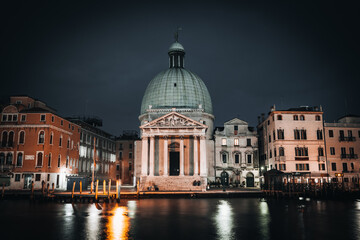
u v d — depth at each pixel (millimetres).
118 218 27641
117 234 20562
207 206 37562
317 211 33250
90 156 78812
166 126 67875
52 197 44125
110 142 94625
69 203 41875
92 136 80500
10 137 58375
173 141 69562
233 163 74875
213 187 71750
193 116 77125
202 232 21234
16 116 58688
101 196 44125
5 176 56938
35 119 58406
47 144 57688
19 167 56969
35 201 44094
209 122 82500
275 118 67750
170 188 63469
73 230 22000
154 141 69750
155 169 68625
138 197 48812
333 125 68250
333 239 19344
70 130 67062
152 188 61688
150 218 27625
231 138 76062
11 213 31391
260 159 79312
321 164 66188
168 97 81938
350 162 66938
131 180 96188
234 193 51219
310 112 67938
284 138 66812
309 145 66875
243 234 20625
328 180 62531
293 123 67625
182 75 84625
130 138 99312
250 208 35562
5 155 57594
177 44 91750
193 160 68812
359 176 66188
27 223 25078
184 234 20562
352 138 67688
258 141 81312
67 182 59531
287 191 50500
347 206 38406
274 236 20062
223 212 31859
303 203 42188
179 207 36531
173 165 73312
